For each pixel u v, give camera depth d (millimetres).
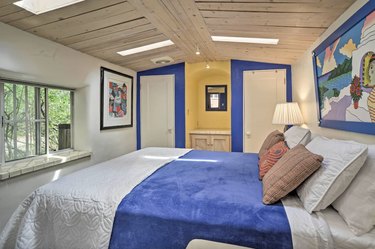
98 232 1342
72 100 3314
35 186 2488
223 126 4906
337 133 1941
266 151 2248
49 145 2953
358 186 1153
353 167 1180
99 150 3500
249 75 4035
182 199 1387
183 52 3633
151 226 1263
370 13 1357
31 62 2393
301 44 2748
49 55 2611
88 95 3285
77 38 2643
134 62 3885
